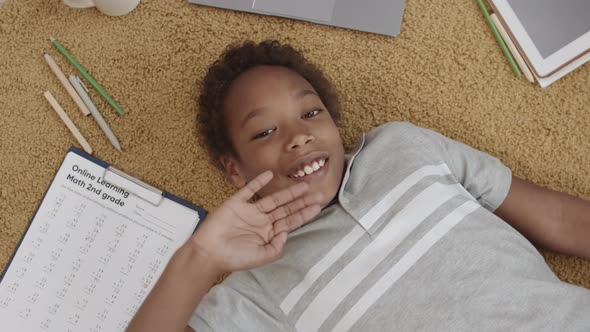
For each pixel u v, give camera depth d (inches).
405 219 33.8
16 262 44.1
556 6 40.3
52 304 43.2
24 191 44.8
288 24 43.6
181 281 30.7
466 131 42.1
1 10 45.3
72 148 44.4
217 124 37.2
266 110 34.5
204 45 44.1
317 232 34.9
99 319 42.5
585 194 40.7
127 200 43.4
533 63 40.8
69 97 44.9
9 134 45.2
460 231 33.5
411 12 43.0
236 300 34.6
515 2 41.0
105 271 42.9
